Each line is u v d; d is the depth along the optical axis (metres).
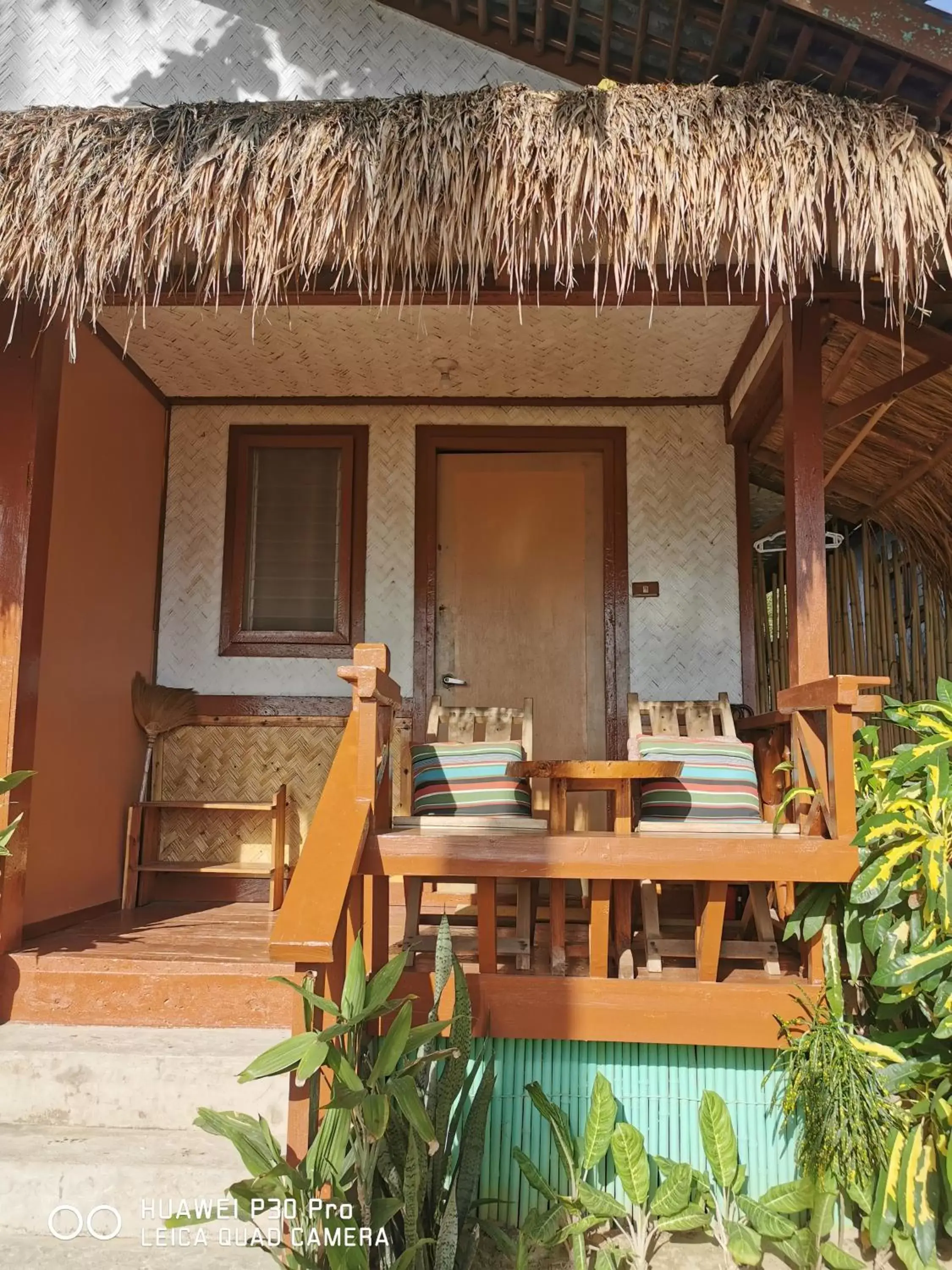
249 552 5.02
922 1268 2.32
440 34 4.62
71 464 3.91
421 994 2.73
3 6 4.70
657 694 4.84
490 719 3.96
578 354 4.47
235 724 4.84
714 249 2.66
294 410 5.07
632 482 4.98
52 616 3.75
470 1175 2.29
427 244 2.75
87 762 4.09
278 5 4.67
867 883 2.54
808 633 3.32
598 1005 2.70
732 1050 2.75
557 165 2.63
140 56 4.66
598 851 2.69
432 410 5.04
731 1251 2.46
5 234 2.77
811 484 3.37
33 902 3.59
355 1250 1.85
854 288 3.30
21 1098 2.72
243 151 2.68
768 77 4.03
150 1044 2.84
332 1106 1.83
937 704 2.80
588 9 4.18
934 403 4.18
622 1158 2.54
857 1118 2.36
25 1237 2.39
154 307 3.47
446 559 5.03
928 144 2.67
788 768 3.26
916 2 3.40
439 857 2.68
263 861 4.73
